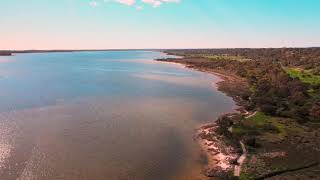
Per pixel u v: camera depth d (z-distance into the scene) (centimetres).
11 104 7356
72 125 5809
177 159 4419
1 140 4875
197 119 6469
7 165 4016
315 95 8131
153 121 6228
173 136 5362
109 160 4306
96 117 6412
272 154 4616
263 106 6931
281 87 8681
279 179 3825
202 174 3984
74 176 3806
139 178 3831
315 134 5519
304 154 4619
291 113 6562
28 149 4559
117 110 7050
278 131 5647
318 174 3959
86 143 4900
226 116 6512
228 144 4991
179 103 8006
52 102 7706
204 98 8744
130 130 5619
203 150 4762
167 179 3831
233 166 4212
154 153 4603
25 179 3675
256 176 3894
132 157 4434
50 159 4256
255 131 5616
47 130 5456
